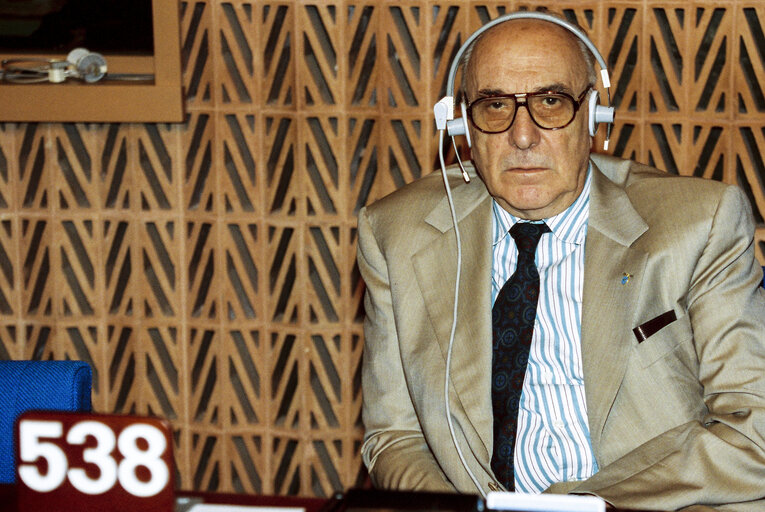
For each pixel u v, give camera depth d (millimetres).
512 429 1439
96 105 2240
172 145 2312
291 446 2428
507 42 1408
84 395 1393
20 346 2402
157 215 2342
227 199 2328
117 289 2391
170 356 2414
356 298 2346
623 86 2211
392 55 2256
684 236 1410
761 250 2217
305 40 2248
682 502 1271
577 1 2150
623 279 1416
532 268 1474
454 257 1522
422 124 2240
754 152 2201
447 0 2186
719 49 2146
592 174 1537
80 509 994
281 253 2354
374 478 1498
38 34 2373
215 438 2436
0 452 1348
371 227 1598
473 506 974
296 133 2277
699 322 1399
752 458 1294
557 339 1450
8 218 2350
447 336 1478
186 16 2264
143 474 982
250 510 1024
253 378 2420
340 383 2387
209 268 2369
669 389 1391
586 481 1352
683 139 2184
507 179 1424
